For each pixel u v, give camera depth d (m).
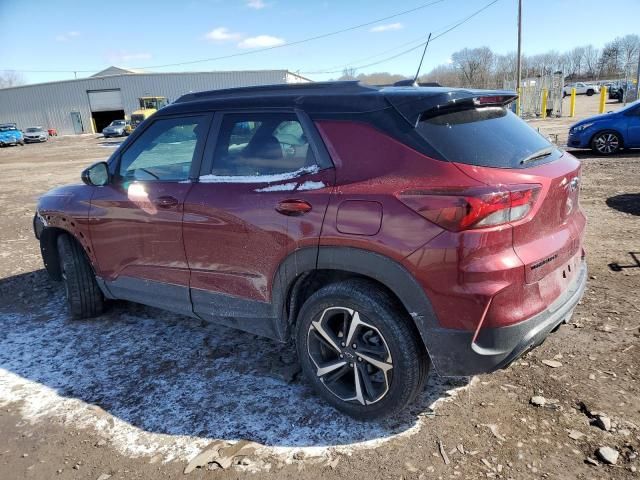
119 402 3.06
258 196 2.85
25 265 5.96
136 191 3.50
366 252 2.45
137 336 3.94
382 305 2.49
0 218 8.94
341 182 2.56
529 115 28.64
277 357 3.52
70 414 2.97
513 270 2.29
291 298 2.89
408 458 2.46
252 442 2.65
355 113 2.63
